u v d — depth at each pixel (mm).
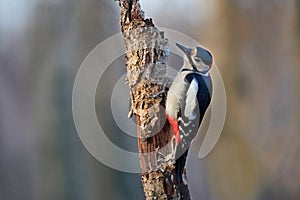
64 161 16672
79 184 16188
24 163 18703
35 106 17766
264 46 14781
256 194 14445
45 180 17312
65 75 16375
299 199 14133
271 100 14539
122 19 6773
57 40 16297
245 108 14547
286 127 14453
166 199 6535
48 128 16969
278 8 14680
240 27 14938
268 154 14531
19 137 19219
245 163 14539
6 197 19109
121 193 15359
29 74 18500
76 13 15242
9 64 19516
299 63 14430
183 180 6680
